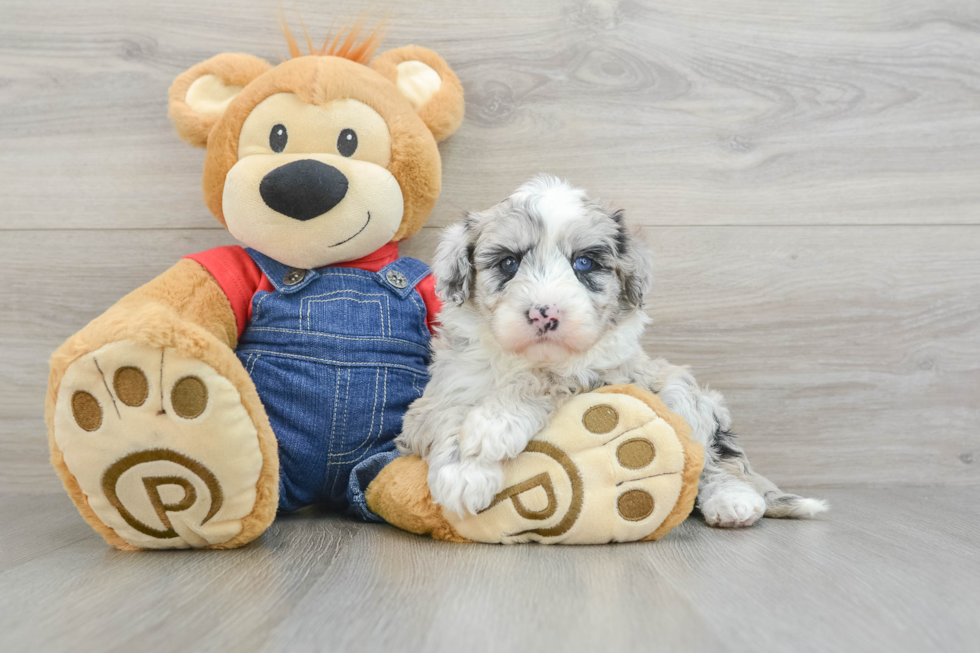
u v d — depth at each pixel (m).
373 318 2.20
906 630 1.19
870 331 2.75
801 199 2.75
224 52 2.66
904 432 2.75
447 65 2.54
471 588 1.40
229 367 1.66
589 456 1.78
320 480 2.14
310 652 1.07
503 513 1.77
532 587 1.40
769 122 2.75
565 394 1.93
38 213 2.66
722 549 1.74
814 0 2.74
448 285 2.06
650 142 2.73
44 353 2.66
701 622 1.21
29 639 1.13
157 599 1.33
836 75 2.75
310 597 1.34
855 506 2.38
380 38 2.65
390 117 2.23
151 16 2.66
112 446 1.62
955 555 1.69
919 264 2.75
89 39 2.66
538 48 2.71
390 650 1.08
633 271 2.06
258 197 2.09
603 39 2.72
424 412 1.98
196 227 2.69
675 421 1.81
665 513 1.79
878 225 2.75
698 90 2.73
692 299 2.73
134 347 1.60
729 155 2.74
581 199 2.11
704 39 2.73
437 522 1.83
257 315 2.17
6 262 2.65
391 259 2.42
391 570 1.54
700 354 2.74
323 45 2.60
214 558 1.66
